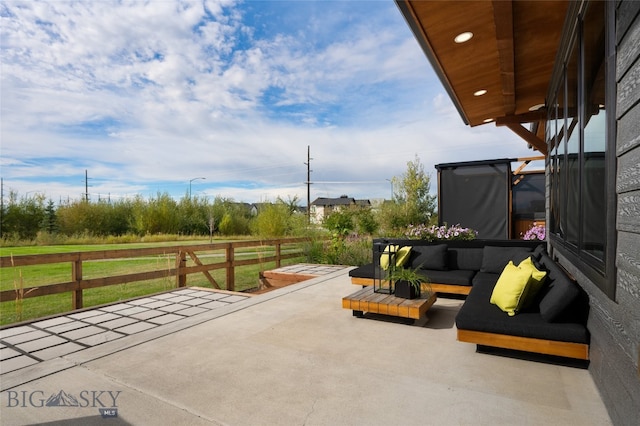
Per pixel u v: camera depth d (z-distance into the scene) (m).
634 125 1.26
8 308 4.73
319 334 3.03
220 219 20.64
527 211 7.77
